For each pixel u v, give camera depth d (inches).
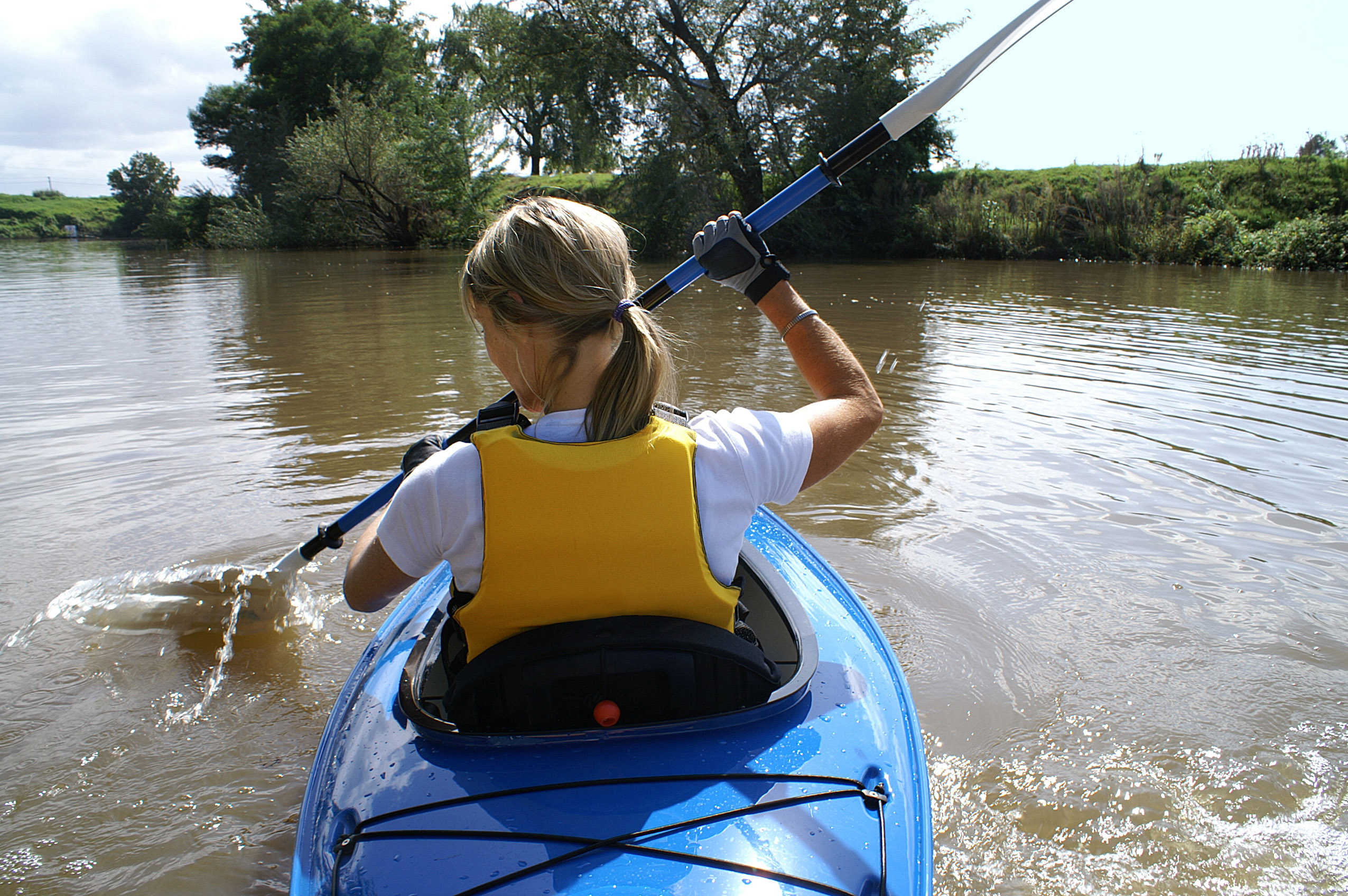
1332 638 99.5
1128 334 312.5
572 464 43.6
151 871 68.1
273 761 82.1
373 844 44.9
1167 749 80.5
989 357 263.7
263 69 1321.4
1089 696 89.0
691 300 418.9
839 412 49.7
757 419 47.5
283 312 382.0
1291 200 734.5
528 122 1408.7
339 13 1333.7
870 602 108.6
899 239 833.5
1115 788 75.3
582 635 46.4
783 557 84.2
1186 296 449.4
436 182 997.8
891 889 43.5
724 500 46.2
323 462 160.9
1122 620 104.1
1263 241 674.2
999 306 404.2
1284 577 114.2
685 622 47.4
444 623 64.9
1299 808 73.0
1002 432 180.4
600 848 43.3
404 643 68.2
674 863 42.6
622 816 44.8
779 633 73.7
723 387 220.7
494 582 45.4
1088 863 67.1
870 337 305.6
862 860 44.2
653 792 46.1
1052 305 408.5
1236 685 90.7
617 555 45.0
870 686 59.7
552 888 41.5
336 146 962.7
